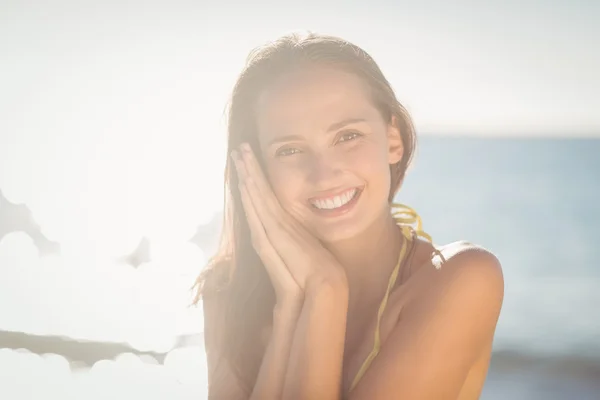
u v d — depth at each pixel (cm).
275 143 189
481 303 175
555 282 844
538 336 656
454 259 178
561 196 1202
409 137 202
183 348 488
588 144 1241
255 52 198
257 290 213
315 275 188
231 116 204
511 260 959
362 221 187
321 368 183
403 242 195
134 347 481
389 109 195
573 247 993
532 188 1247
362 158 185
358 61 189
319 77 186
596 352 611
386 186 191
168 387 419
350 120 184
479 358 183
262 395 192
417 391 169
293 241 193
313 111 184
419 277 181
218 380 213
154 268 663
